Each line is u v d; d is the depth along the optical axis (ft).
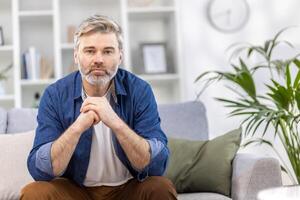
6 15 12.94
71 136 6.15
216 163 8.02
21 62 12.39
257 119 8.16
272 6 12.83
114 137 6.61
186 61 12.66
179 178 8.16
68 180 6.61
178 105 9.25
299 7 12.84
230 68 12.72
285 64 9.39
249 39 12.81
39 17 12.48
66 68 12.96
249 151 12.33
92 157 6.68
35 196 5.98
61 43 12.78
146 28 13.26
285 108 8.55
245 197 7.41
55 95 6.78
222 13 12.77
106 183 6.86
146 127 6.67
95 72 6.42
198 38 12.72
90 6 13.17
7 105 12.84
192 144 8.54
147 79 12.37
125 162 6.63
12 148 8.18
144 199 6.20
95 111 6.22
